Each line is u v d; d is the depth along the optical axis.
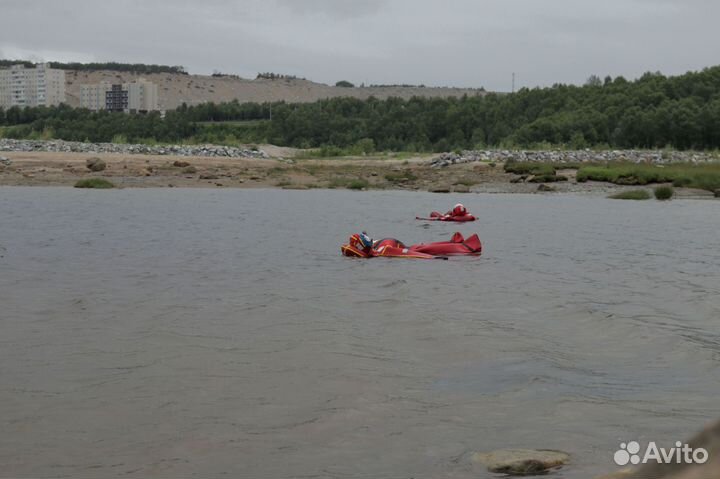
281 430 7.04
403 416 7.41
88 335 10.51
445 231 25.39
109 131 122.81
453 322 11.41
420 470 6.14
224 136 126.50
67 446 6.66
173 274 15.88
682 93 118.00
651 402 7.80
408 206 35.69
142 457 6.43
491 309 12.48
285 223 27.20
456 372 8.87
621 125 107.62
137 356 9.47
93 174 51.16
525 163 62.47
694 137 103.94
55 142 75.62
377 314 11.98
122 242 21.25
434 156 88.75
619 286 14.81
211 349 9.80
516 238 23.44
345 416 7.40
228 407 7.65
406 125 126.19
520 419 7.32
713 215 31.62
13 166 53.00
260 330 10.85
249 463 6.30
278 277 15.66
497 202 38.81
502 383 8.45
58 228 24.42
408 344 10.12
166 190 44.00
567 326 11.27
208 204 35.09
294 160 77.44
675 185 49.28
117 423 7.21
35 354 9.54
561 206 36.41
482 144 111.44
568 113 115.31
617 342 10.32
